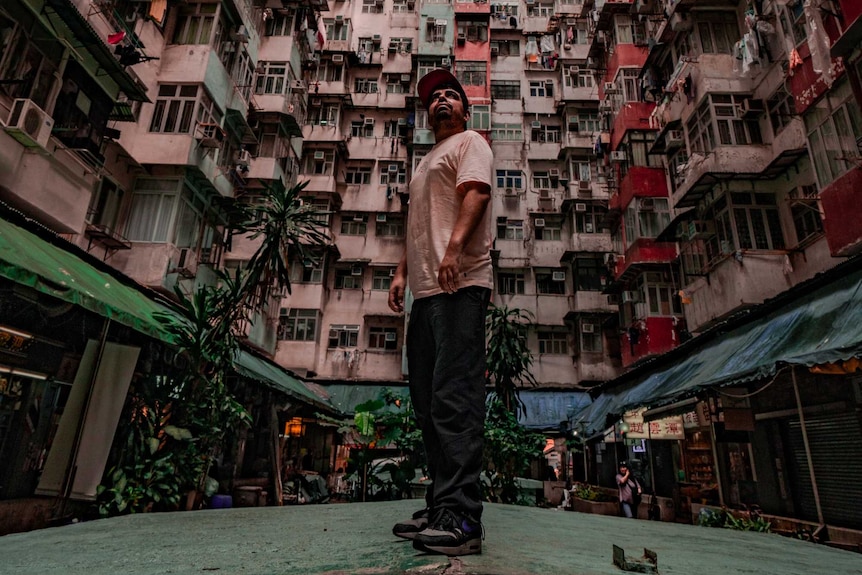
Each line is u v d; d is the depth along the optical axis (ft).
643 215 51.37
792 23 29.94
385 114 73.00
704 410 30.58
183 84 38.24
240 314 24.08
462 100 6.26
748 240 34.01
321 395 55.01
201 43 39.75
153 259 34.14
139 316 19.92
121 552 4.09
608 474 49.98
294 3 58.49
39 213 23.98
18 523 14.87
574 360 61.77
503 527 6.00
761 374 20.26
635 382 41.47
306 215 26.07
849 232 25.12
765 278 32.32
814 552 6.90
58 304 17.95
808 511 25.05
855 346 16.47
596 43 67.26
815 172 27.63
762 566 4.60
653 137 54.85
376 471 28.78
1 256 14.88
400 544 4.12
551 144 71.05
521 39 76.79
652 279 50.01
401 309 5.95
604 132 63.98
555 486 46.55
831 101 26.50
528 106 72.95
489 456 27.68
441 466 4.43
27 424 18.52
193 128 37.09
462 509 4.08
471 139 5.49
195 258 36.65
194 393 20.86
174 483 18.34
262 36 57.82
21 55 22.82
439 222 5.31
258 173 52.37
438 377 4.68
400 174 69.82
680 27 41.45
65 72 25.52
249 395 33.47
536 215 67.67
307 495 36.45
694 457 37.93
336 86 71.05
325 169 66.74
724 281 34.53
